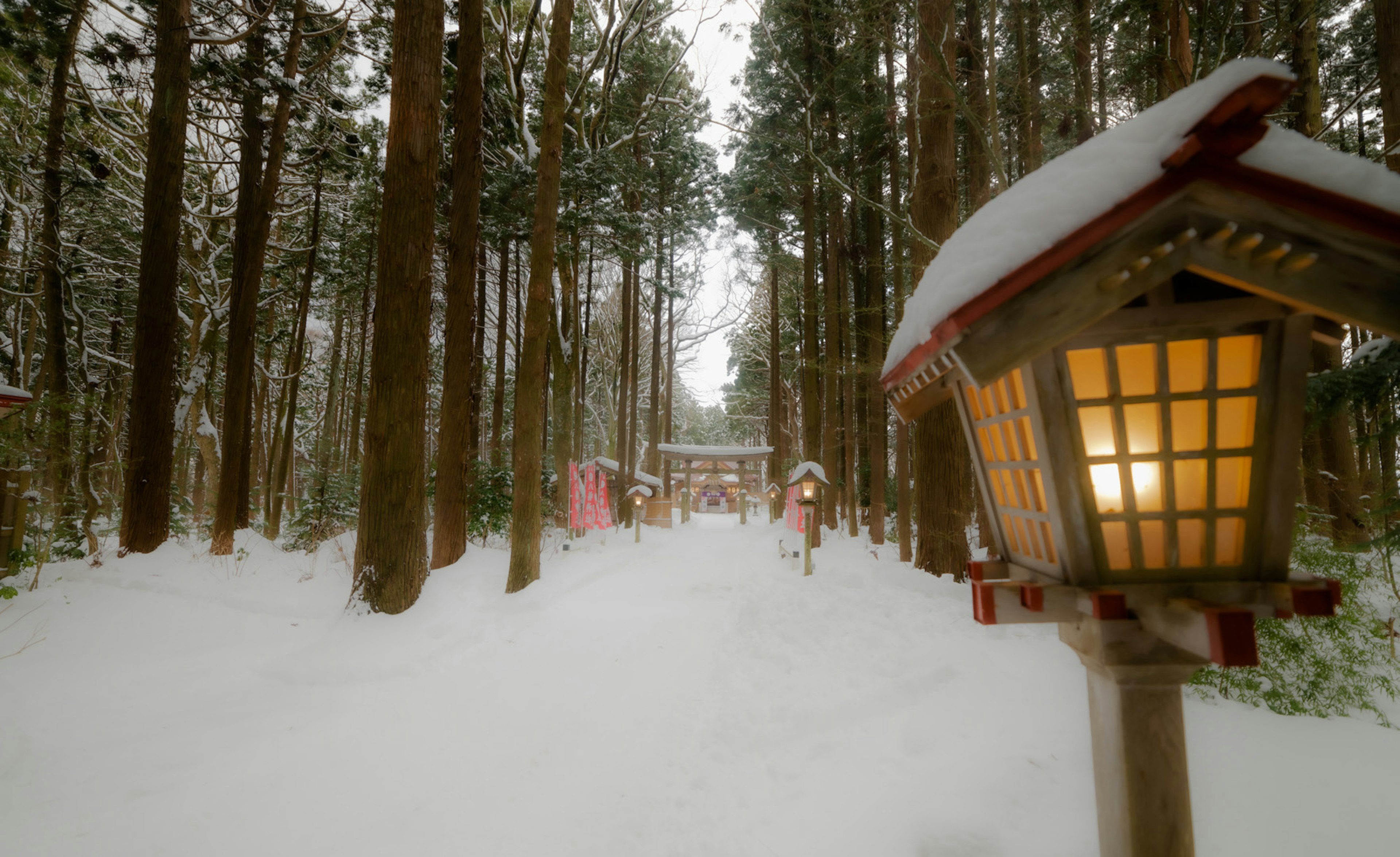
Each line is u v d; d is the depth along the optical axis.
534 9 13.87
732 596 8.33
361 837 2.80
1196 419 1.43
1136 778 1.54
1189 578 1.47
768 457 23.80
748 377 32.44
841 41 11.37
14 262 15.53
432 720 4.18
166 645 5.85
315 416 31.02
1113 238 1.26
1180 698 1.55
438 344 24.23
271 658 5.55
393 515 6.41
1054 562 1.62
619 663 5.42
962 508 7.90
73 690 4.66
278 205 16.47
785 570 10.30
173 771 3.43
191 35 9.84
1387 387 2.81
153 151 9.25
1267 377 1.37
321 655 5.42
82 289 17.72
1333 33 11.06
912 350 1.52
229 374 9.92
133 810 3.02
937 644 5.09
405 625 6.07
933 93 7.96
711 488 35.78
